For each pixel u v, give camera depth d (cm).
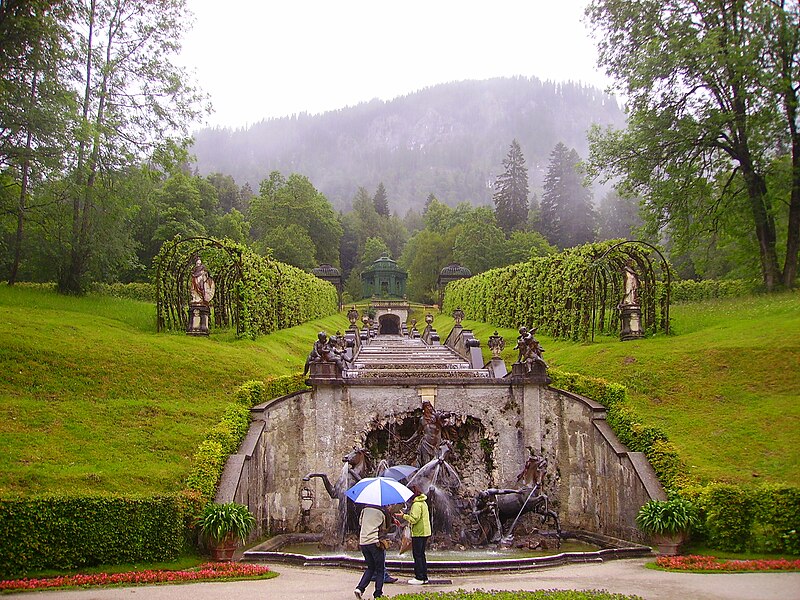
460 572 1288
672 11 3412
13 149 2983
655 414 2008
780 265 3819
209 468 1578
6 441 1593
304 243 8600
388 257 9800
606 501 1811
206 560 1368
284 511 1889
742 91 3231
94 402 1927
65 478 1452
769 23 3156
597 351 2611
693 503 1457
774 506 1357
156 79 3641
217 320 3341
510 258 8312
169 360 2294
